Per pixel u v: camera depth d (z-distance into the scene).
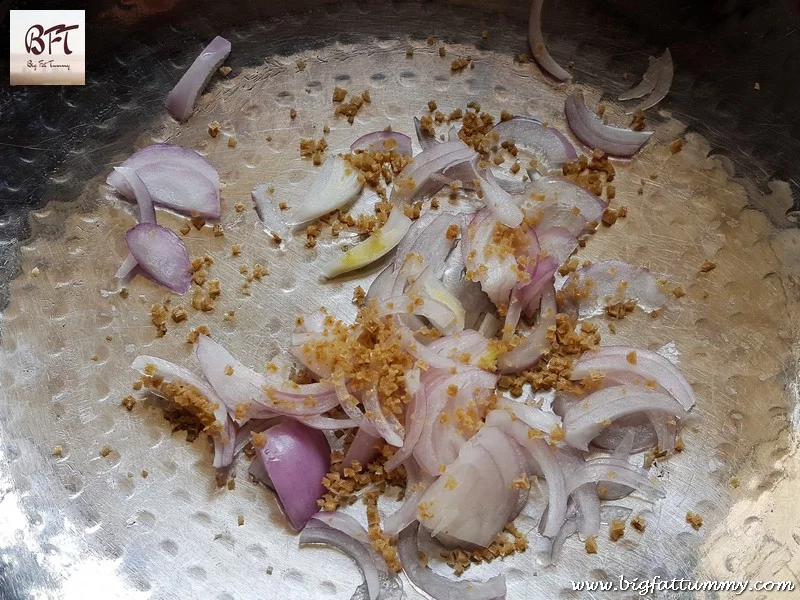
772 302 0.20
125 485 0.18
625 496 0.17
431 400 0.17
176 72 0.23
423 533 0.17
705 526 0.17
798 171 0.22
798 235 0.21
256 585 0.16
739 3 0.23
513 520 0.17
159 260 0.20
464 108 0.23
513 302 0.18
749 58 0.23
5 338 0.19
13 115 0.22
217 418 0.17
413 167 0.21
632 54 0.23
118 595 0.16
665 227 0.21
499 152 0.22
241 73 0.23
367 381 0.17
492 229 0.19
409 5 0.24
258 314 0.20
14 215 0.21
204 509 0.17
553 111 0.23
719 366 0.19
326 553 0.17
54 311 0.20
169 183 0.21
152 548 0.17
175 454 0.18
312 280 0.20
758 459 0.18
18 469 0.18
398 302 0.18
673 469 0.18
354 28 0.24
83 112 0.23
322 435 0.17
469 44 0.24
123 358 0.19
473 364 0.17
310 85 0.23
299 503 0.17
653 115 0.23
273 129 0.23
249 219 0.21
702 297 0.20
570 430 0.17
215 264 0.20
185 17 0.24
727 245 0.21
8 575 0.17
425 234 0.20
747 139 0.22
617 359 0.18
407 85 0.23
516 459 0.16
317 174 0.22
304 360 0.17
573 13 0.24
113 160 0.22
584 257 0.20
